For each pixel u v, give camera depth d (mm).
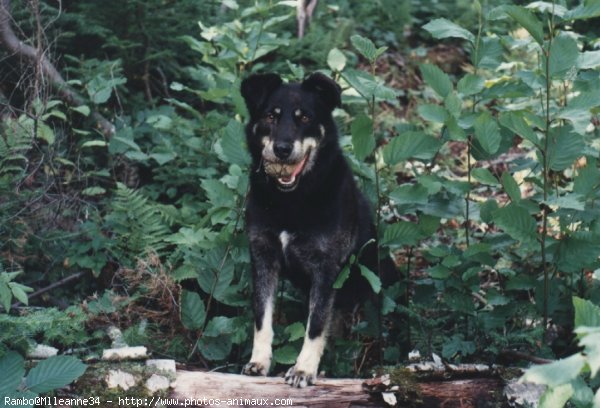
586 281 3338
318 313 3150
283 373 3215
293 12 4016
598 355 2400
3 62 3799
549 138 3107
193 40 3748
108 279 3480
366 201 3400
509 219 3061
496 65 3250
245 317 3207
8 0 3713
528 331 3174
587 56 3094
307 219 3172
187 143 3705
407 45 5219
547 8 3160
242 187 3305
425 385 2957
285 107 3205
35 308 3236
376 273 3387
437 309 3275
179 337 3189
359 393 2963
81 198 3738
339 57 3508
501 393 2955
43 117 3475
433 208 3240
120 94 3998
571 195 3008
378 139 4367
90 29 3908
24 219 3451
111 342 3139
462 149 4469
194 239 3266
